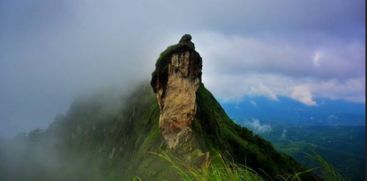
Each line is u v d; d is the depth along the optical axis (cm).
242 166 565
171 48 8262
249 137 11669
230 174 544
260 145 11181
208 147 8012
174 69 8044
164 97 8138
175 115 8019
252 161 9862
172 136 7962
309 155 529
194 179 554
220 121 11706
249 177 550
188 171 566
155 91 8119
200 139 7994
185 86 8056
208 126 9444
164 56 8212
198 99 10462
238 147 10206
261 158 10006
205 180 546
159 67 8106
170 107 8088
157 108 13375
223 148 8969
